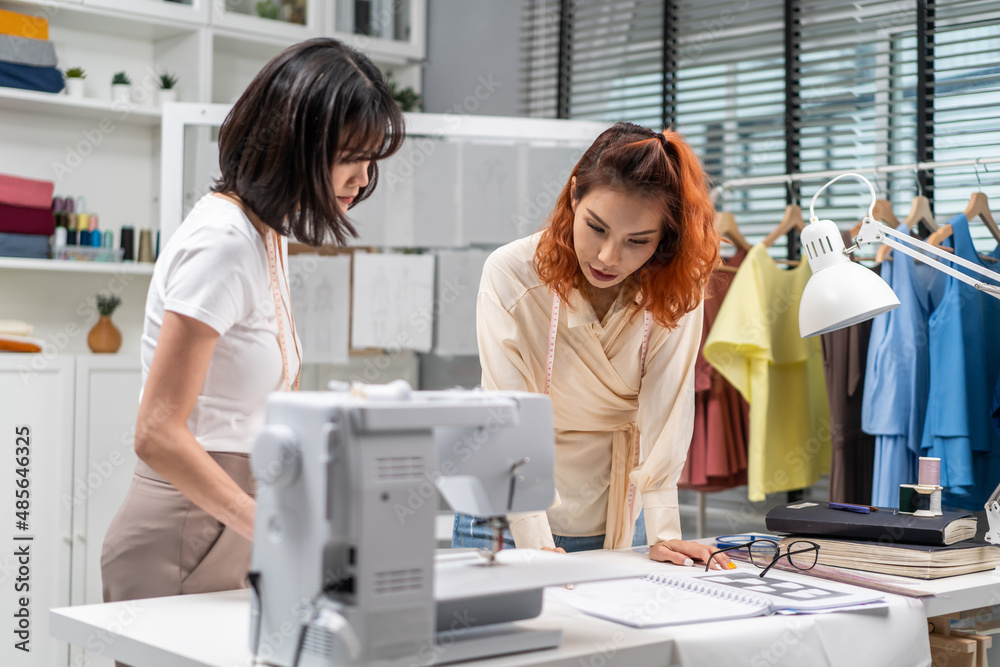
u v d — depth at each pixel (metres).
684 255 1.41
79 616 1.04
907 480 2.23
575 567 0.98
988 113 2.55
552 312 1.50
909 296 2.21
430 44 3.83
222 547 1.19
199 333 1.05
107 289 3.20
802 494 2.84
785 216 2.67
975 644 1.37
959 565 1.37
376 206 2.94
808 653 1.07
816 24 2.91
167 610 1.07
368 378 3.16
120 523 1.18
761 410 2.50
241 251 1.10
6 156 3.00
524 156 2.94
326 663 0.82
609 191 1.31
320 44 1.12
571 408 1.55
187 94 3.15
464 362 3.12
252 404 1.16
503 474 0.97
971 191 2.55
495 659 0.89
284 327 1.20
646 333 1.52
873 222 1.50
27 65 2.83
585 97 3.53
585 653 0.92
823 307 1.43
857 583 1.28
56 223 2.94
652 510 1.48
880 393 2.21
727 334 2.49
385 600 0.82
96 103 2.95
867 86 2.82
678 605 1.11
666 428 1.50
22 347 2.71
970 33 2.60
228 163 1.14
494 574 0.94
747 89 3.12
